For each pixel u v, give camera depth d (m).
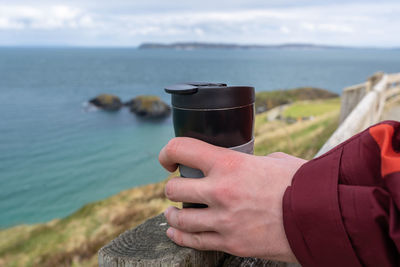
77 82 99.50
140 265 0.57
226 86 0.55
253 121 0.62
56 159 28.64
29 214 18.59
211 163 0.52
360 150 0.43
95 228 11.05
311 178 0.44
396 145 0.42
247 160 0.51
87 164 26.66
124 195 13.18
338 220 0.40
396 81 8.24
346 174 0.43
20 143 34.12
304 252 0.44
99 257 0.61
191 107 0.55
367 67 177.25
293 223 0.43
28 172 25.72
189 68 161.25
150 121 43.28
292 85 77.50
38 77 112.56
